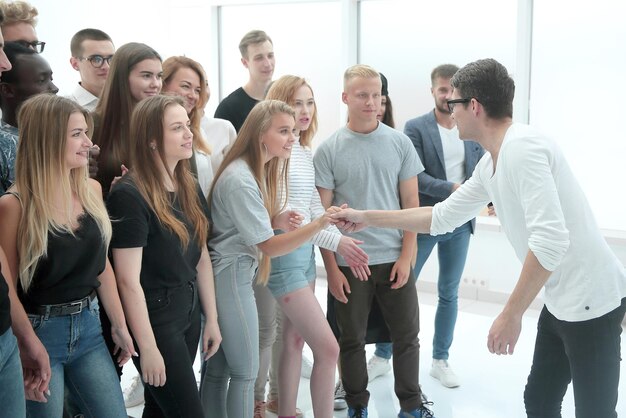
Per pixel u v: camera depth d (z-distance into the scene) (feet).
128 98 8.63
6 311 5.78
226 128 11.45
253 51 13.28
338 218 9.20
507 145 7.17
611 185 16.14
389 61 18.89
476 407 11.59
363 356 10.64
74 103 6.98
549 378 7.95
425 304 17.44
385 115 12.41
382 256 10.48
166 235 7.64
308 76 20.26
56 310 6.91
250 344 8.86
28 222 6.68
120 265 7.47
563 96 16.47
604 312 7.22
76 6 19.07
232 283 8.76
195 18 21.91
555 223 6.80
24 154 6.77
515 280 17.06
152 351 7.48
